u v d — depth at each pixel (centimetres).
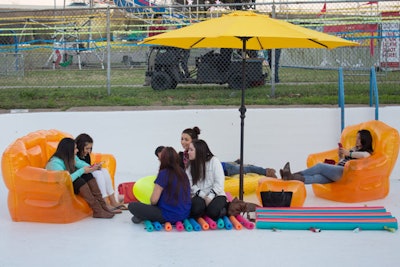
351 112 1000
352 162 765
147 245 602
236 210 677
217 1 1548
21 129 1005
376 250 582
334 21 1466
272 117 1002
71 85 1361
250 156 1010
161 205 657
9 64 1593
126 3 2086
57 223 687
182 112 1006
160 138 1011
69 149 697
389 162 784
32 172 673
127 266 539
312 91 1260
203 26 688
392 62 1529
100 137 1016
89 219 709
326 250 582
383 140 787
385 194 812
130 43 1580
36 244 608
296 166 1011
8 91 1308
